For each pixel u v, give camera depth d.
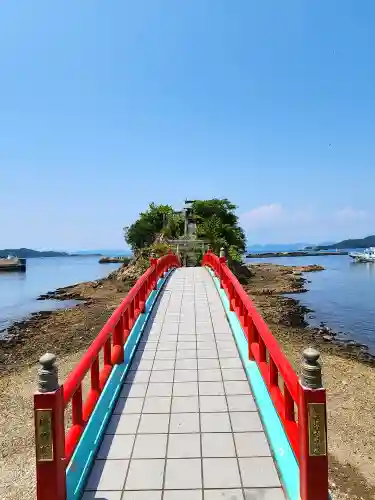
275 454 4.63
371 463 8.80
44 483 3.57
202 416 5.62
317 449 3.50
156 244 42.56
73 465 4.36
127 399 6.16
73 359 16.67
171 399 6.13
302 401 3.59
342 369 15.03
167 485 4.23
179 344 8.64
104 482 4.29
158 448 4.89
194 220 42.69
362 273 62.84
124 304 7.67
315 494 3.50
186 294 14.05
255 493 4.08
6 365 17.08
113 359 7.16
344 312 28.92
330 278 54.41
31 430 10.42
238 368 7.28
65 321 26.19
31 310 33.28
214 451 4.81
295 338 20.44
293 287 41.31
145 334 9.39
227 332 9.45
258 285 43.03
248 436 5.12
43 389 3.65
